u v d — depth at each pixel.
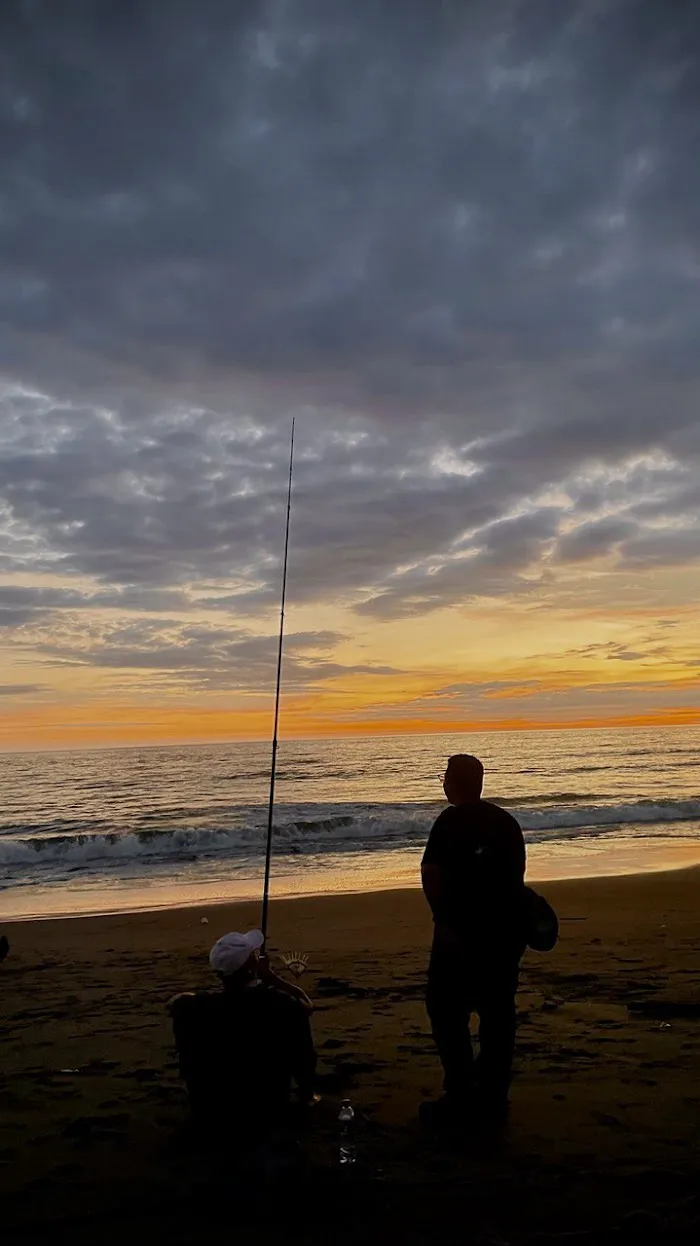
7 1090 4.03
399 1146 3.20
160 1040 4.93
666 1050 4.40
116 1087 4.05
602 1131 3.31
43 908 11.72
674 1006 5.36
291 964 3.64
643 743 86.56
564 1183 2.85
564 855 15.89
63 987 6.58
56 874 15.16
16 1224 2.66
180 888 13.34
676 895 10.80
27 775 51.59
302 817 23.88
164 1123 3.54
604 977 6.23
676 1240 2.43
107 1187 2.92
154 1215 2.71
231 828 20.53
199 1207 2.76
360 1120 3.47
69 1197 2.85
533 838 18.58
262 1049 2.98
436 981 3.47
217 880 14.10
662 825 20.58
